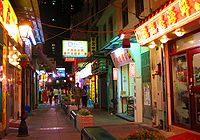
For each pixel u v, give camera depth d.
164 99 10.92
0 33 10.14
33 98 26.38
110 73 22.06
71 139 10.09
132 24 15.82
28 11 14.95
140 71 14.12
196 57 9.05
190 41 9.39
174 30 8.88
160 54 11.23
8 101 11.90
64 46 26.69
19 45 15.49
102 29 25.45
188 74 9.47
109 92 22.03
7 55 11.59
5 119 11.20
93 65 26.95
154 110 11.91
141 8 14.31
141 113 13.89
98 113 20.97
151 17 9.91
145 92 13.41
